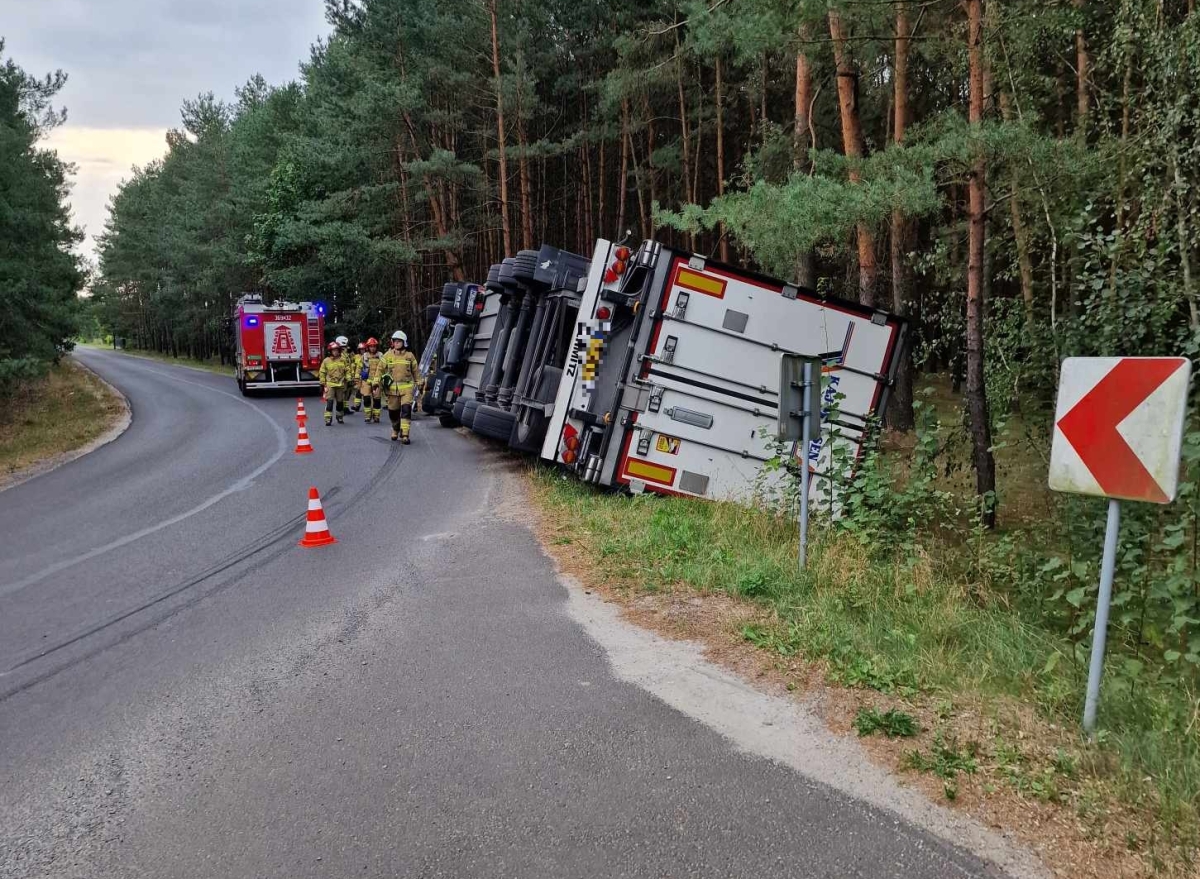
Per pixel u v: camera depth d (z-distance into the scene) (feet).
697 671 15.05
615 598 19.54
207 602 20.89
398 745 12.68
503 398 40.09
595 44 84.99
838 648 15.29
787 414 20.77
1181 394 11.15
